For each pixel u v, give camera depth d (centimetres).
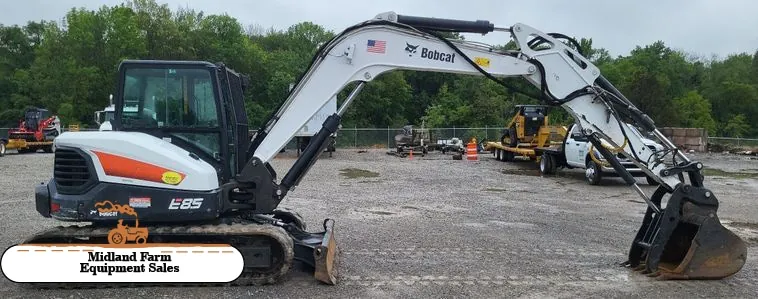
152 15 5834
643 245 669
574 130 1816
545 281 626
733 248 636
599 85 704
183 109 625
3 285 594
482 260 717
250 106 4984
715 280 638
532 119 2408
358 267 676
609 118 687
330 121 652
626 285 615
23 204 1141
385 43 655
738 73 8106
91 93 5488
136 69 624
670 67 7556
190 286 591
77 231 586
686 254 646
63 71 5431
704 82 7856
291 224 727
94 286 584
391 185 1566
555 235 887
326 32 7650
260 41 7588
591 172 1625
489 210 1138
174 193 574
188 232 579
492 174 1939
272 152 637
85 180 578
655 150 678
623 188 1557
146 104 625
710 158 2886
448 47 665
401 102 5912
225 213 628
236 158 646
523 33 678
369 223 968
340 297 561
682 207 652
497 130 4006
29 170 1878
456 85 5753
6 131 3891
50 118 3130
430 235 869
